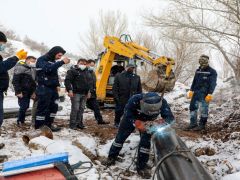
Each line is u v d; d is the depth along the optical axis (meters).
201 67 8.12
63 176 3.43
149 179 5.23
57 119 9.44
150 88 10.50
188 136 7.46
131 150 6.27
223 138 7.03
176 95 14.64
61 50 7.09
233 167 5.25
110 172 5.31
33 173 3.49
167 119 4.96
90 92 8.38
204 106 8.07
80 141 6.08
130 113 5.26
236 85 12.10
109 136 7.39
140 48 10.77
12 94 14.00
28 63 7.82
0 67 5.32
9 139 6.59
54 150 5.51
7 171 3.44
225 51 9.12
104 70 11.18
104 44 11.27
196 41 8.84
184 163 3.45
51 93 7.14
